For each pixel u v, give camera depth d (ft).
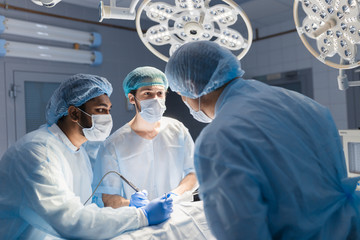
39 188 3.42
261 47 14.01
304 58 12.66
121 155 5.36
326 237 2.74
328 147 2.91
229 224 2.41
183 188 5.21
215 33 4.46
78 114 4.23
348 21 4.12
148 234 3.52
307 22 4.63
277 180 2.54
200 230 3.82
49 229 3.53
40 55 10.41
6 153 3.78
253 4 11.22
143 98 5.29
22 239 3.70
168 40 4.62
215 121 2.81
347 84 4.91
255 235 2.37
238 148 2.54
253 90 3.11
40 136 3.87
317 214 2.69
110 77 12.51
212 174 2.56
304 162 2.69
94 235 3.41
